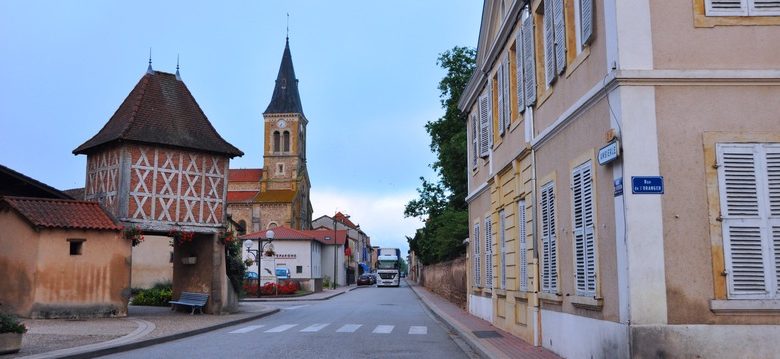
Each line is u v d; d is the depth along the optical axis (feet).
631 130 28.12
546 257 41.42
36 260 66.95
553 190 39.60
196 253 84.64
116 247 72.64
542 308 43.14
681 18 29.04
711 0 29.25
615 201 28.91
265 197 299.38
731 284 27.32
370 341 51.90
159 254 141.90
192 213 80.59
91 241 70.79
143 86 82.58
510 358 38.01
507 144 54.34
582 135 33.91
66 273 68.69
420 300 133.39
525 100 46.70
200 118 85.51
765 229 27.73
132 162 76.18
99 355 42.29
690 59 28.78
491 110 61.72
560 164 38.27
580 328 34.27
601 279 30.96
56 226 67.82
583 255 33.45
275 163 312.50
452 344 50.24
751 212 27.86
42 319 66.44
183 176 80.28
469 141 78.43
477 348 44.50
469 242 79.61
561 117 36.99
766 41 28.99
